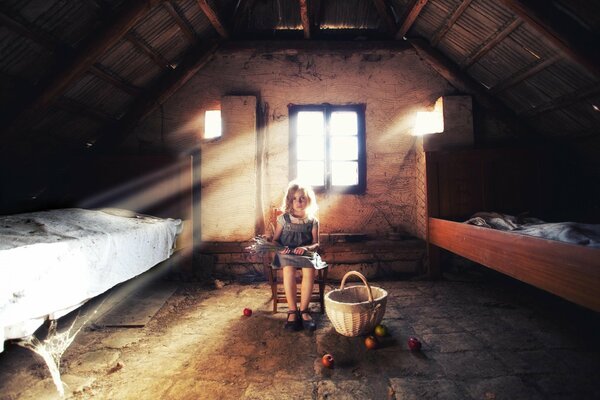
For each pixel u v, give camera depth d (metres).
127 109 5.32
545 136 5.13
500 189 4.98
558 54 3.69
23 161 4.39
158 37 4.54
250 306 4.01
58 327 3.37
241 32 5.61
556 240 2.63
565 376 2.38
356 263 5.19
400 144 5.57
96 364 2.65
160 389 2.31
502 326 3.27
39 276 2.09
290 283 3.37
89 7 3.45
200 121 5.57
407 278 5.09
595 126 4.27
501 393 2.19
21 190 4.63
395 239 5.28
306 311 3.43
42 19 3.20
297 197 3.62
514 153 4.95
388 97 5.57
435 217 5.05
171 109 5.57
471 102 5.29
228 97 5.36
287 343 2.99
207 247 5.23
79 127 4.81
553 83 4.15
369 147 5.57
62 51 3.64
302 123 5.63
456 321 3.42
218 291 4.61
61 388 2.29
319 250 3.73
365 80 5.59
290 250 3.45
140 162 5.21
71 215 3.32
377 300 2.99
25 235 2.47
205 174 5.36
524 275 2.89
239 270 5.27
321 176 5.62
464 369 2.50
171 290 4.66
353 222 5.57
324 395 2.21
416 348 2.77
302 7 4.68
